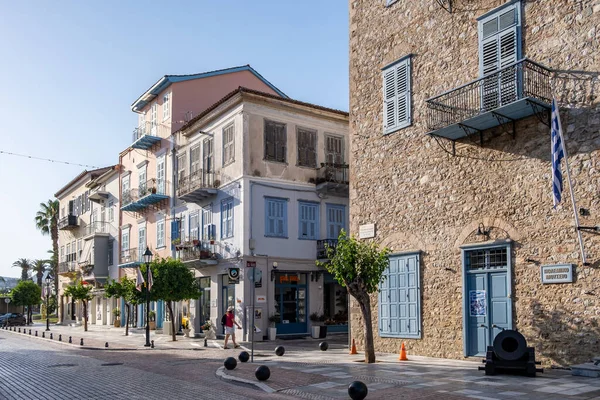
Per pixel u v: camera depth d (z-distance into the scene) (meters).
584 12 12.68
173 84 32.78
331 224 28.08
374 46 18.45
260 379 12.16
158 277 25.77
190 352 20.52
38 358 19.17
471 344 14.59
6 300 67.19
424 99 16.42
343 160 28.86
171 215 32.38
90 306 46.44
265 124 26.34
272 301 25.42
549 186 13.10
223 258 26.47
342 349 19.80
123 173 40.50
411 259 16.42
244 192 25.25
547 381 10.82
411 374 12.38
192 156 30.55
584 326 12.16
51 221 58.75
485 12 14.79
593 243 12.15
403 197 16.91
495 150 14.33
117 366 16.34
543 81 13.16
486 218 14.40
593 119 12.37
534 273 13.21
